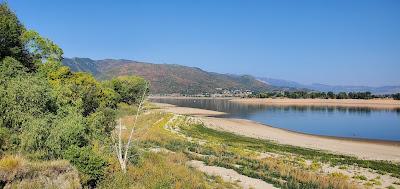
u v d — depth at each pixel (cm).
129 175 1922
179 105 16512
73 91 3612
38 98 2333
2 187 1157
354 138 6150
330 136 6369
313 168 3119
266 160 3325
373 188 2539
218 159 3278
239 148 4094
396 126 8225
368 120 9725
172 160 2872
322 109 14850
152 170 2166
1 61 3158
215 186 2222
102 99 4125
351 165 3419
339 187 2439
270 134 6244
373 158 4141
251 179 2573
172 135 4856
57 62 4184
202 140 4722
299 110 13988
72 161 1659
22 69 3125
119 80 6625
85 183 1562
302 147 4791
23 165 1259
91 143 2203
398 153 4662
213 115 10481
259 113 11875
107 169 1842
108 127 2862
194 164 2961
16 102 2162
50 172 1326
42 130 1938
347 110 14288
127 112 3222
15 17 3919
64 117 2366
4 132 1823
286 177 2708
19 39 3812
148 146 3569
